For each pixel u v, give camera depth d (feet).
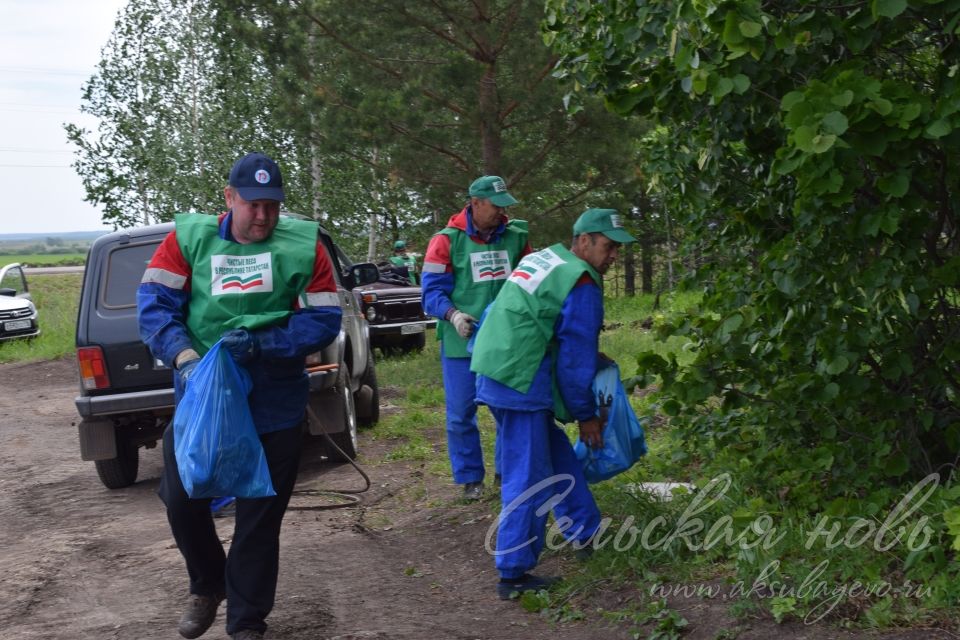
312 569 19.36
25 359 71.72
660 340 19.03
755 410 19.04
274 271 14.38
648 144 19.89
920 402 17.11
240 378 13.91
